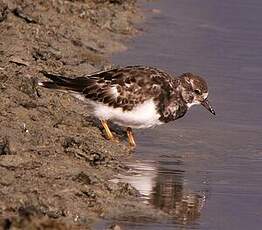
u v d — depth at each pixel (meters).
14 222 10.79
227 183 13.66
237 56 21.58
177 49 21.66
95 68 18.98
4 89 15.94
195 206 12.52
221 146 15.67
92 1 23.88
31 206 11.48
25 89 16.09
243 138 16.19
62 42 20.16
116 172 13.69
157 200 12.60
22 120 14.90
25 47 18.73
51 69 17.89
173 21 24.25
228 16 25.27
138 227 11.52
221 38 23.02
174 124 16.77
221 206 12.61
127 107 15.18
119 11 24.11
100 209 11.95
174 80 15.57
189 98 15.80
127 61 20.09
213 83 19.33
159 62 20.36
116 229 11.25
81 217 11.59
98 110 15.34
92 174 13.16
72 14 22.36
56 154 13.68
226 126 16.84
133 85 15.15
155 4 25.91
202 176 13.93
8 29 19.67
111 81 15.26
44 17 21.34
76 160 13.65
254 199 12.98
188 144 15.66
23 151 13.48
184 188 13.26
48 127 14.87
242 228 11.82
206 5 26.27
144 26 23.41
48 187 12.27
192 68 20.20
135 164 14.24
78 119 15.66
